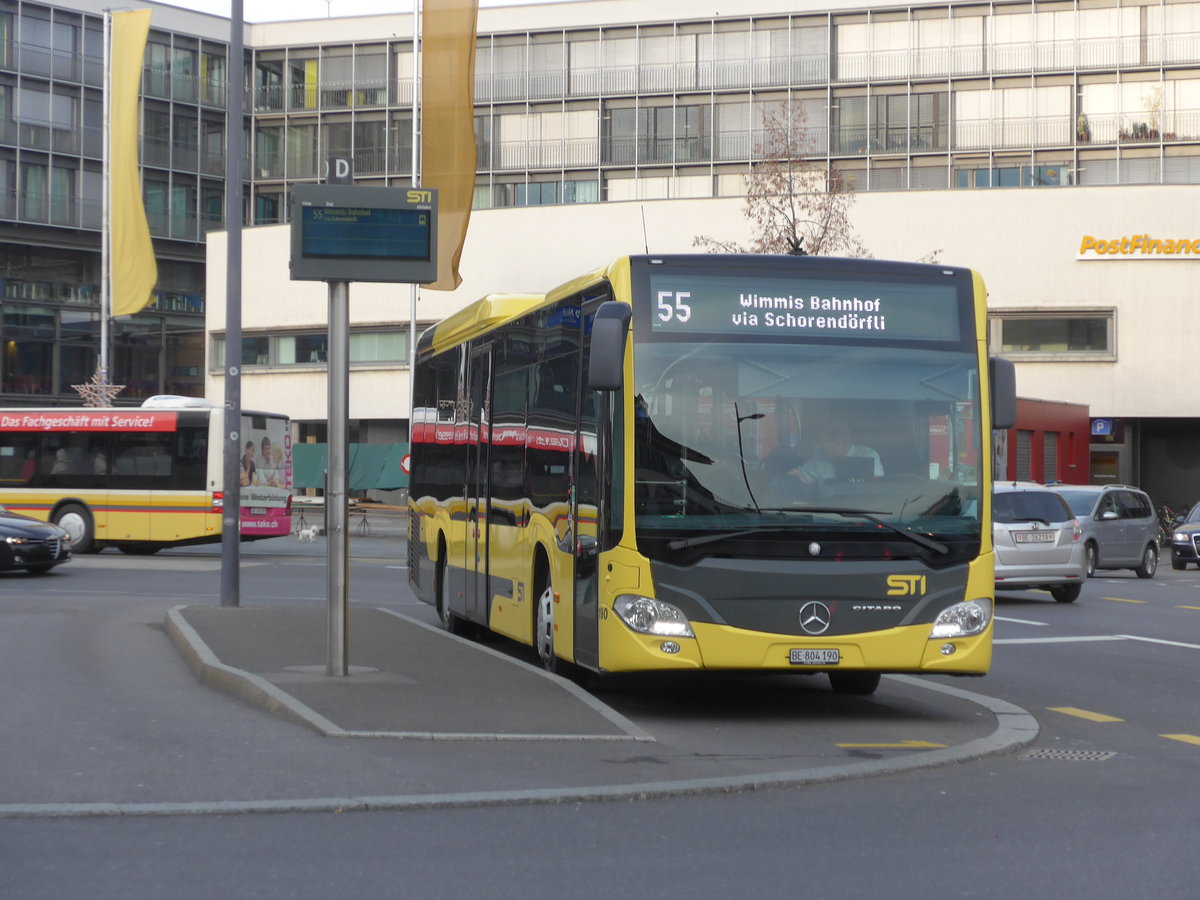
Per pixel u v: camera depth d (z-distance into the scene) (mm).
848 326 11070
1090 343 54500
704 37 71875
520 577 13258
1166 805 8023
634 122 72562
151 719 10336
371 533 46906
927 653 10773
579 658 11367
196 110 75250
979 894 6027
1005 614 21562
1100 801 8133
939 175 69000
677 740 10031
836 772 8719
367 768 8539
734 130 71375
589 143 73125
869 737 10391
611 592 10664
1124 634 18562
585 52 73250
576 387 11695
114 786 8008
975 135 68562
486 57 74312
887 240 55625
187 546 39844
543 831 7117
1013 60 68062
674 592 10555
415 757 8898
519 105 73812
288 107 76438
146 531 33344
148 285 46594
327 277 11602
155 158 74000
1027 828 7352
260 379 64625
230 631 15141
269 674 11938
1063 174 67562
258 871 6250
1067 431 48688
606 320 10406
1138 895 6020
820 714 11578
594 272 11562
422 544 18203
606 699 12289
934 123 69062
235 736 9594
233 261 19203
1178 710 12250
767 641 10578
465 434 15812
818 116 70188
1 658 14188
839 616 10672
